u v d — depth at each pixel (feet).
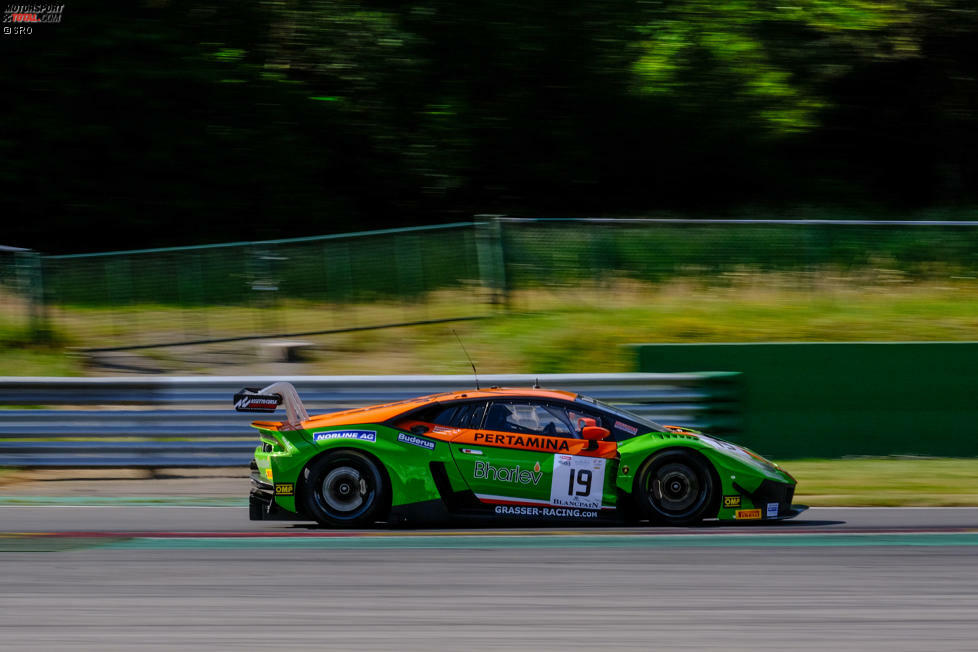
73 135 163.53
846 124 228.02
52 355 111.34
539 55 184.75
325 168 178.50
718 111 197.47
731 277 124.47
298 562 53.36
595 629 42.98
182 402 85.46
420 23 179.63
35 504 71.61
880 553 56.44
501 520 61.72
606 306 122.31
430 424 62.18
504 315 120.57
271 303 118.21
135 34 162.30
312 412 86.07
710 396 88.74
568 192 197.98
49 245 171.42
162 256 117.70
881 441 93.56
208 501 72.90
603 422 63.41
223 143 170.09
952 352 94.27
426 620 44.04
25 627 42.93
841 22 198.59
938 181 228.84
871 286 125.18
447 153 178.60
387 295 120.47
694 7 194.70
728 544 57.93
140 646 40.70
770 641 41.65
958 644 41.50
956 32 210.38
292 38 171.42
